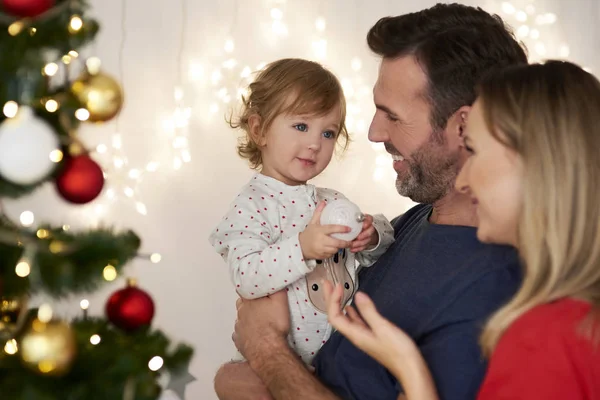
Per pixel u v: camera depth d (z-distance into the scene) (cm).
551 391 87
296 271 141
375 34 144
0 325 104
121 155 265
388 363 104
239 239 151
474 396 113
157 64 266
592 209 93
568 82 99
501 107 99
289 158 159
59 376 103
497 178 99
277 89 160
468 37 134
